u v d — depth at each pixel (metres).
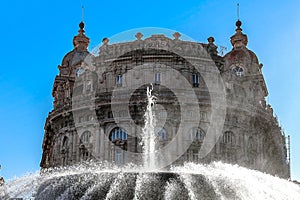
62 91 88.75
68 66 91.12
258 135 82.50
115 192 22.23
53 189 24.02
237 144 78.62
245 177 25.66
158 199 21.91
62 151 80.50
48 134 88.88
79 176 23.45
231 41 94.81
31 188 29.67
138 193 21.97
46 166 89.88
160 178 22.19
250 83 87.25
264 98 91.00
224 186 23.38
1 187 30.75
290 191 28.09
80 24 96.69
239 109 79.75
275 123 86.50
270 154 85.06
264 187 26.62
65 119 81.75
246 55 90.62
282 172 86.88
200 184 22.64
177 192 22.03
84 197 22.80
